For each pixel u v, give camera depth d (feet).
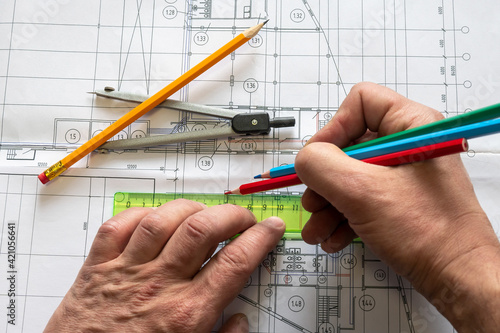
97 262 1.68
